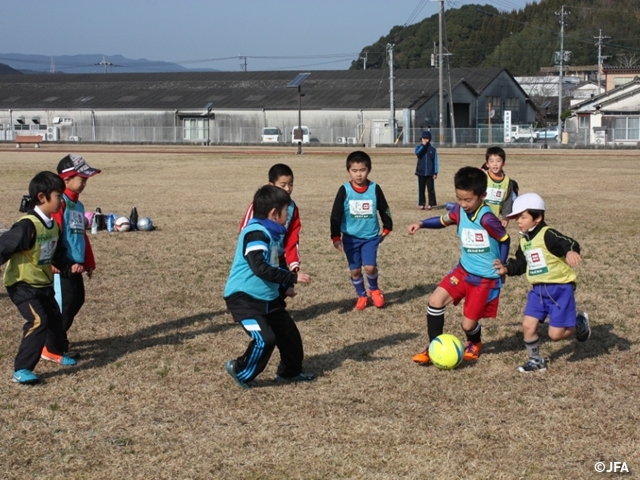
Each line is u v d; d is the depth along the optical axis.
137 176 24.77
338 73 64.50
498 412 4.91
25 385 5.47
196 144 54.31
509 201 8.88
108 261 10.23
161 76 68.38
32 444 4.48
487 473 4.09
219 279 9.16
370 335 6.76
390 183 22.47
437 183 22.41
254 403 5.10
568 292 5.53
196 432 4.64
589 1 102.31
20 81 69.19
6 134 60.84
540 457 4.28
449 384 5.44
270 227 5.16
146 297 8.23
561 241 5.34
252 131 58.56
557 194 18.81
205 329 6.99
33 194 5.46
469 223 5.71
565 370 5.73
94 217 12.81
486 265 5.73
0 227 12.02
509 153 39.44
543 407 4.99
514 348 6.35
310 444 4.45
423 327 7.00
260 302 5.23
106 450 4.40
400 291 8.54
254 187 21.03
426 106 56.00
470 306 5.83
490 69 64.62
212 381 5.55
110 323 7.19
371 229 7.61
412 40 101.31
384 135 55.41
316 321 7.26
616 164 30.42
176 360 6.05
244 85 63.75
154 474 4.11
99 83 67.19
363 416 4.86
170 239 12.09
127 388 5.41
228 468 4.17
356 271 7.68
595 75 92.94
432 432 4.60
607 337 6.59
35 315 5.49
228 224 13.79
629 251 10.80
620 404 5.04
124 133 60.56
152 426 4.73
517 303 7.85
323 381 5.53
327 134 56.88
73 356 6.16
